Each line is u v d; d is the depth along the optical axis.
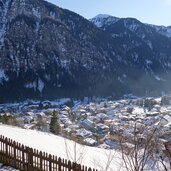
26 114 131.88
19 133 29.16
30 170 14.09
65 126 88.62
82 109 159.62
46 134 31.83
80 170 10.76
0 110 169.12
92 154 22.66
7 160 15.70
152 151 4.23
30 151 14.14
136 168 4.36
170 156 3.92
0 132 27.64
